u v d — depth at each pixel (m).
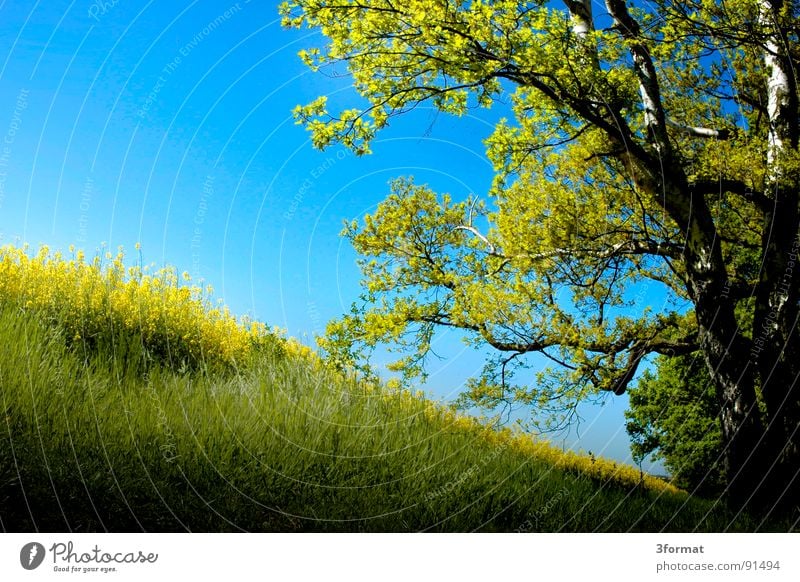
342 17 7.09
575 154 8.31
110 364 6.15
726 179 7.60
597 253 8.56
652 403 14.34
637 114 8.20
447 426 8.13
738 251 9.22
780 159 7.28
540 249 8.59
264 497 4.38
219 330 8.08
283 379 7.27
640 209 8.50
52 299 6.77
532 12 6.70
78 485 3.71
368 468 5.51
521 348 8.61
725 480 7.50
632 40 7.19
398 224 10.21
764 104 9.02
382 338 8.86
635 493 8.86
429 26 6.54
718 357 7.40
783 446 7.16
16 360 4.68
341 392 7.52
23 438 3.84
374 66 7.37
